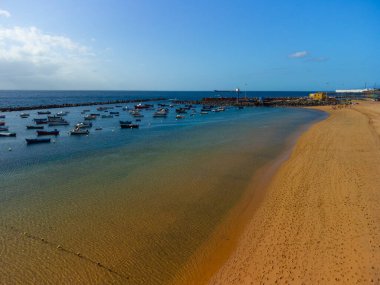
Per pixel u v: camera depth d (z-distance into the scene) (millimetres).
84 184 22422
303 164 25438
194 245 14234
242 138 41688
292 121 62719
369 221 14469
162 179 23406
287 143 37000
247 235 14758
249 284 11000
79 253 13578
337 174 21906
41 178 24000
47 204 18797
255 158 29547
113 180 23266
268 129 50656
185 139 41719
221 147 35344
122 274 12211
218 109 96062
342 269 11141
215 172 25078
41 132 47250
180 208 18172
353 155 27266
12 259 13141
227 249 13828
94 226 15984
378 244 12453
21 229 15711
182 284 11633
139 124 61531
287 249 12898
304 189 19594
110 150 34562
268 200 18703
